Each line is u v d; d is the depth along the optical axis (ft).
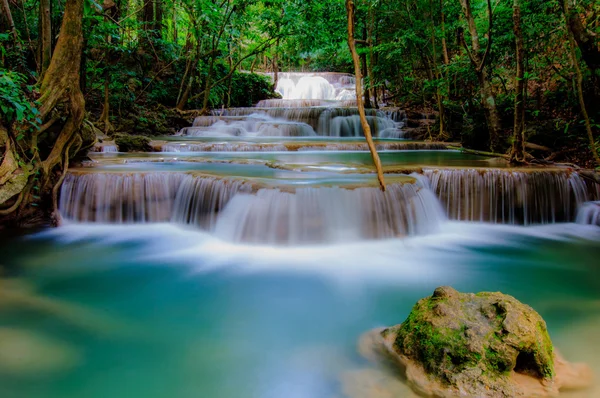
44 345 10.56
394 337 9.93
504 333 8.33
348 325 11.60
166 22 59.82
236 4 47.91
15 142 17.95
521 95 24.31
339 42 50.57
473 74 36.86
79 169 22.48
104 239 18.97
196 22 48.34
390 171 21.93
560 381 8.39
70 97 20.17
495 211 21.50
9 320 11.82
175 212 21.18
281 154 31.48
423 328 8.97
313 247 17.74
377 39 48.88
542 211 21.57
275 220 17.72
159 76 54.03
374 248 17.79
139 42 50.52
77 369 9.59
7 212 18.43
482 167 23.07
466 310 9.05
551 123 28.91
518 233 20.25
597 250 17.83
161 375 9.39
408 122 48.24
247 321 11.94
